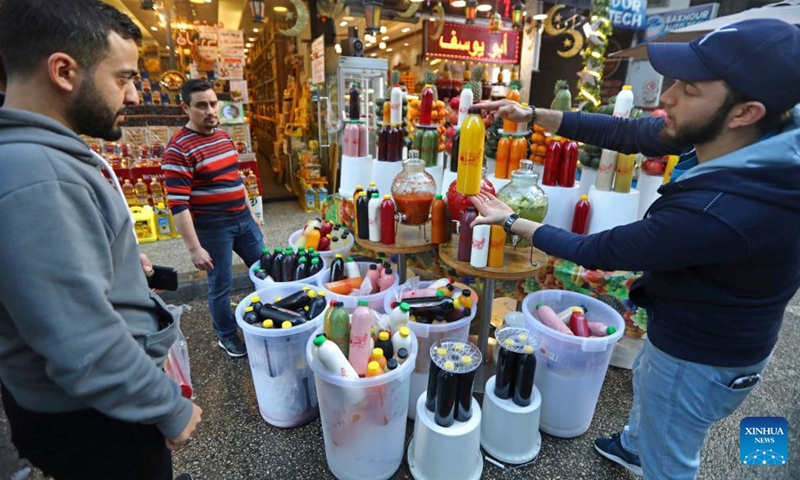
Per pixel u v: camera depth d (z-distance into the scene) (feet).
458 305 6.00
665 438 3.99
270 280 7.12
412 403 6.38
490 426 5.81
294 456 5.90
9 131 2.27
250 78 35.81
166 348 3.24
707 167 3.16
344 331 5.05
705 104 3.06
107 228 2.64
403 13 20.06
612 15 22.70
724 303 3.35
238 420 6.54
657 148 5.00
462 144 5.76
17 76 2.46
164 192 14.26
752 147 2.98
